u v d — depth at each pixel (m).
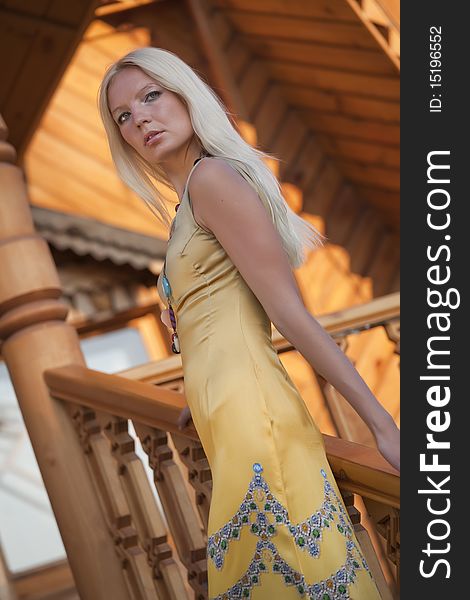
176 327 1.99
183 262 1.89
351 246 6.77
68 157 6.09
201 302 1.88
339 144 6.52
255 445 1.78
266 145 6.43
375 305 3.71
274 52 6.12
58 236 5.96
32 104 5.34
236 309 1.85
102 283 6.16
